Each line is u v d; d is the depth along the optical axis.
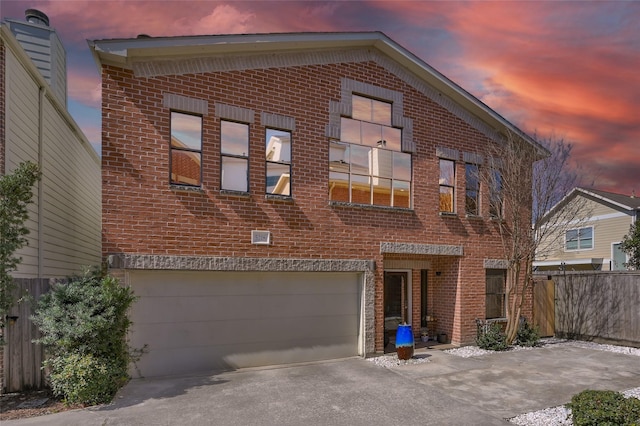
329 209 9.70
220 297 8.60
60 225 10.10
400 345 9.55
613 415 4.55
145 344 7.83
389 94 10.83
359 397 6.77
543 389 7.28
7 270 6.31
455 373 8.40
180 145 8.34
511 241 12.08
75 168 11.48
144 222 7.81
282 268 8.98
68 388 6.15
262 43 8.92
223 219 8.49
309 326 9.46
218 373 8.29
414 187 11.01
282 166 9.34
